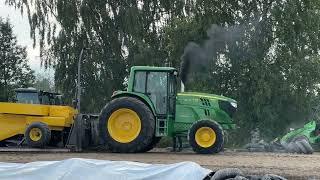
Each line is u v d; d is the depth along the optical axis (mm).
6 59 66938
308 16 41156
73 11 48156
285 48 41344
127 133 22766
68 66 48250
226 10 43781
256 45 41875
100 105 47594
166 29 45188
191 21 43875
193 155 21531
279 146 29516
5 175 9117
